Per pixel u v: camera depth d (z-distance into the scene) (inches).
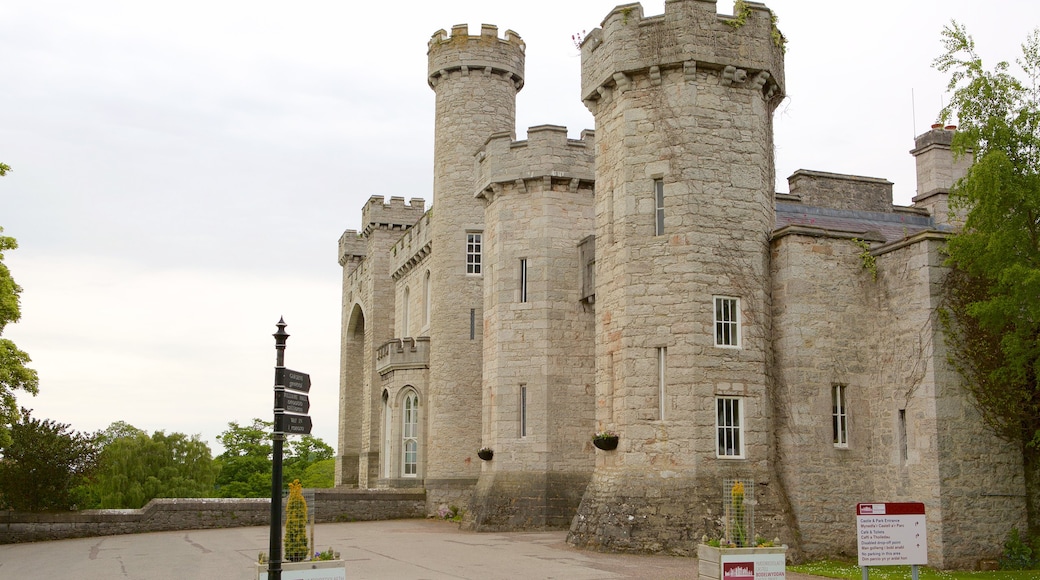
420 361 1563.7
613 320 912.3
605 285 934.4
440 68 1509.6
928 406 807.7
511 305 1191.6
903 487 832.9
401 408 1574.8
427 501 1414.9
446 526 1245.7
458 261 1453.0
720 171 895.1
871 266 898.1
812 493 850.8
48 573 765.3
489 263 1238.3
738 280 880.9
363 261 2107.5
